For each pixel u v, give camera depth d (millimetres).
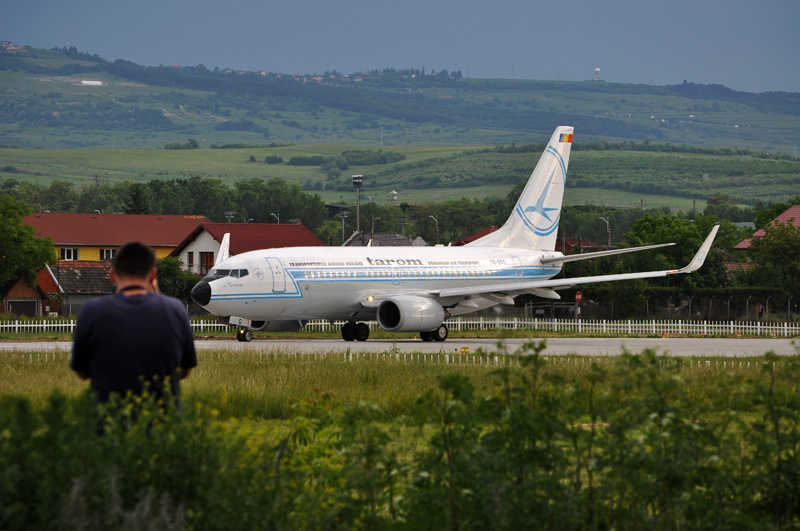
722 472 35469
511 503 33062
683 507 33312
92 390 27641
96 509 25516
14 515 24938
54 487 25531
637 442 34750
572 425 36344
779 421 39375
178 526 25656
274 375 91562
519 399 35375
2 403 27578
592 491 34750
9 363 103562
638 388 37219
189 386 78875
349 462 36531
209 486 27781
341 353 122750
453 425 35938
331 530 31734
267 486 30219
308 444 41344
